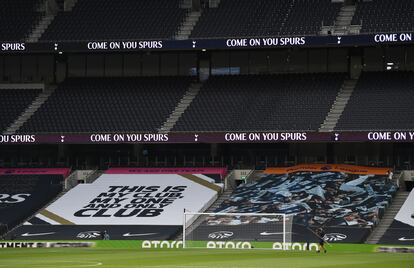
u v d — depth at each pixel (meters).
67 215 92.81
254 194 94.31
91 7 115.44
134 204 94.00
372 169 96.69
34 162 109.38
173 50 106.12
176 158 106.62
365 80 106.44
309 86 107.12
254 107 104.56
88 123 105.62
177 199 94.50
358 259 62.28
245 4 112.31
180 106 107.06
